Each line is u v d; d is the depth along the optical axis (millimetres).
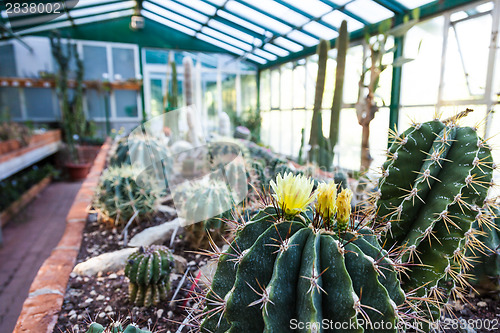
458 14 3109
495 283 1195
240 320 682
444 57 3309
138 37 8492
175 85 5551
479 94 2996
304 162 2828
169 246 1834
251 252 696
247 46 7629
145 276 1274
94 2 6805
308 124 6223
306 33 5391
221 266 772
